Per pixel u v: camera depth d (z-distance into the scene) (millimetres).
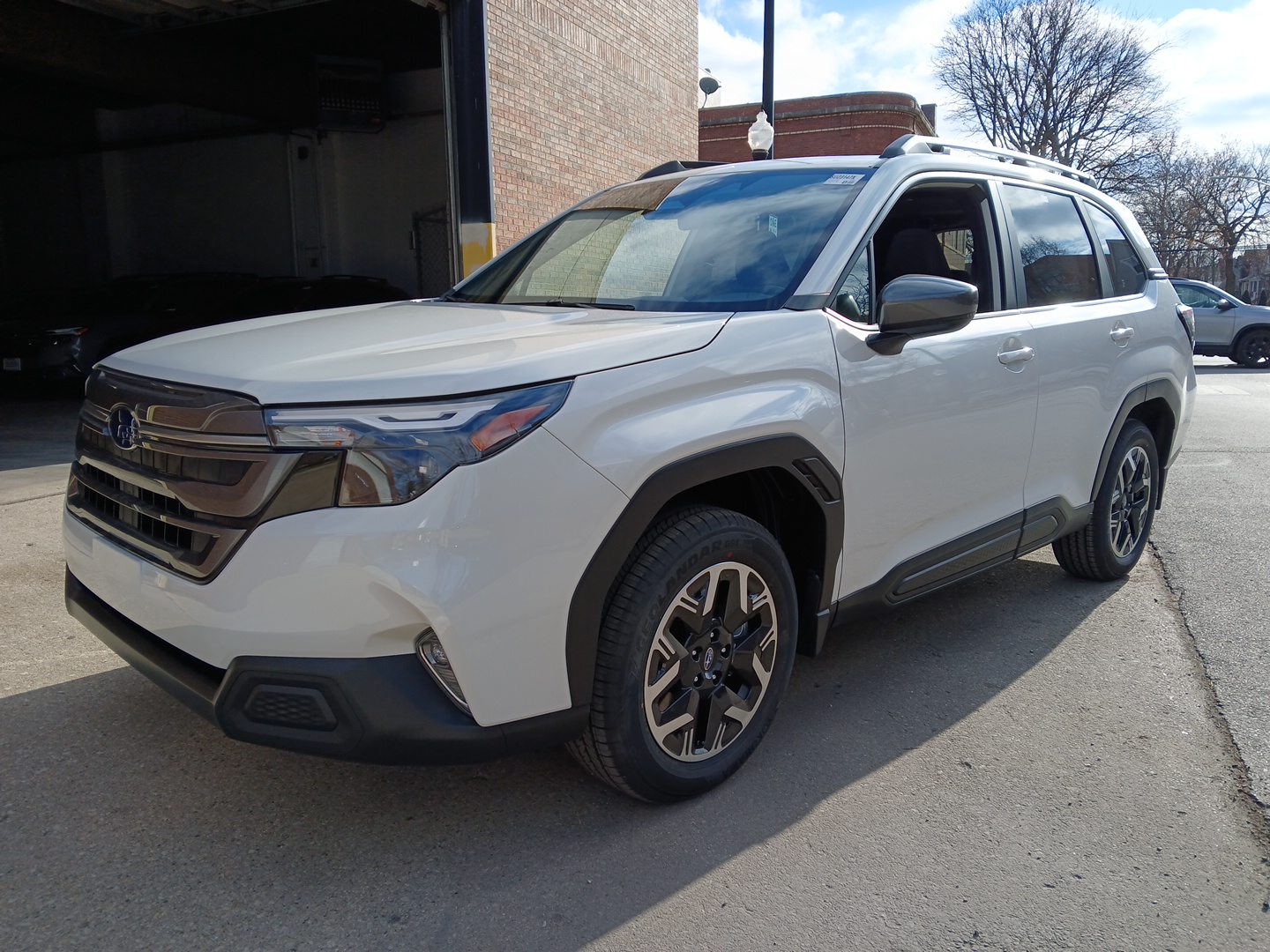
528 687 2199
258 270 17234
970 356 3283
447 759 2154
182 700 2299
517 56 11133
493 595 2092
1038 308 3766
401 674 2104
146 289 12109
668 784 2553
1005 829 2586
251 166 16922
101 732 3014
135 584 2369
